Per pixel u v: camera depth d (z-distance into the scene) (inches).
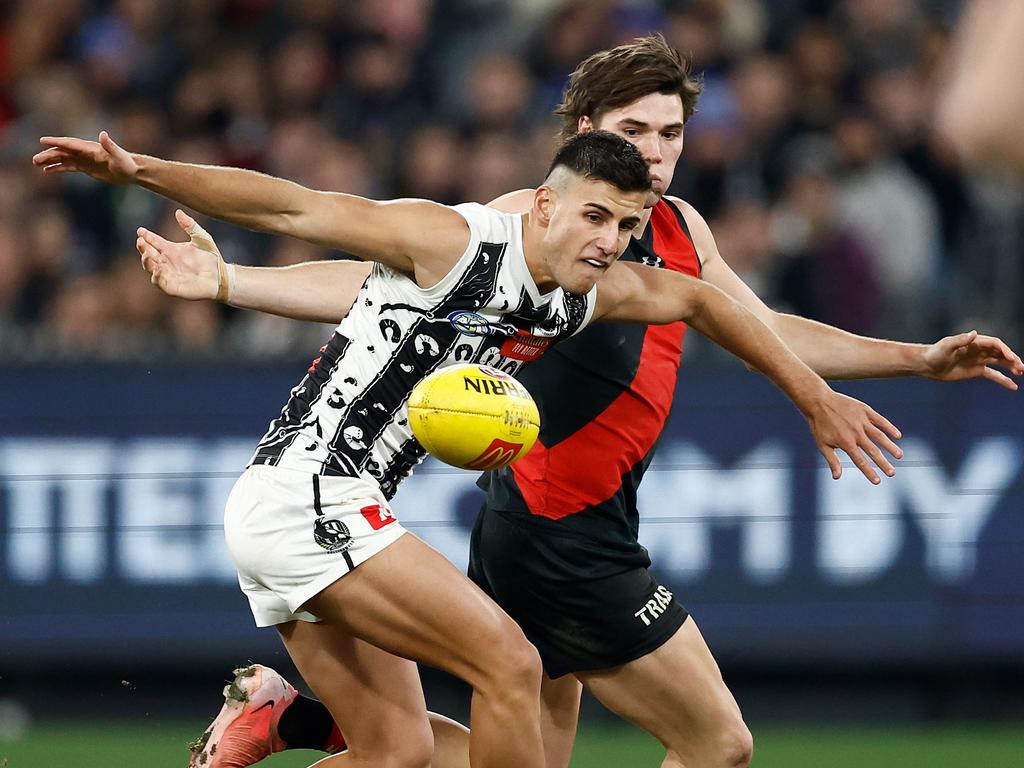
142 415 751.7
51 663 748.0
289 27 1014.4
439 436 348.5
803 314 864.9
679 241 430.0
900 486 751.7
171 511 749.3
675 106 402.3
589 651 416.5
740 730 410.6
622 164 338.0
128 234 887.1
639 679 412.5
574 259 345.1
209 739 417.4
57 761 667.4
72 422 749.9
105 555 748.6
